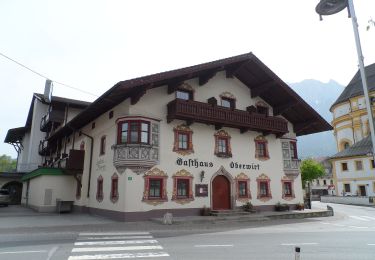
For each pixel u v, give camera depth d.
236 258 8.76
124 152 18.02
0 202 31.06
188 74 19.56
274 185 24.00
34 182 27.92
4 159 89.94
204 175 20.58
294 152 26.17
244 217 19.23
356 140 53.09
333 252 9.84
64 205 23.33
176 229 15.01
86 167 23.36
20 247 10.15
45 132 40.06
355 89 55.53
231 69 22.86
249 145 23.30
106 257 8.82
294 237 12.86
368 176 45.66
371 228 16.33
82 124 24.81
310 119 25.31
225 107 20.95
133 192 17.67
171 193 19.03
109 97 18.27
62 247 10.21
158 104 19.55
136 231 14.18
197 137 20.80
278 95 24.28
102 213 19.97
